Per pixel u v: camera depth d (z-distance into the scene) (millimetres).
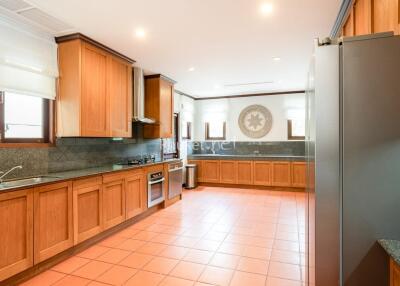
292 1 2311
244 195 5645
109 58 3492
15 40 2596
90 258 2688
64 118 3074
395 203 1091
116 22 2707
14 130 2732
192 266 2520
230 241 3123
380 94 1106
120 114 3723
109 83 3492
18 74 2648
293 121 6516
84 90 3074
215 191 6098
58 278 2305
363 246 1118
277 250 2869
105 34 3008
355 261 1124
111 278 2305
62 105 3076
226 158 6539
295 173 6008
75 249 2793
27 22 2678
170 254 2779
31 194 2264
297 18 2621
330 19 2633
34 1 2289
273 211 4391
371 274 1109
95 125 3248
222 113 7094
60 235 2551
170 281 2258
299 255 2748
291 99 6461
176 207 4664
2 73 2504
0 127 2584
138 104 4258
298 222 3811
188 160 6867
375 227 1105
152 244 3041
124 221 3543
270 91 6441
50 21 2670
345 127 1131
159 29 2869
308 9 2443
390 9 1431
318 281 1164
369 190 1112
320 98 1158
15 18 2570
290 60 3949
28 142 2846
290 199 5258
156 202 4297
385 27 1512
